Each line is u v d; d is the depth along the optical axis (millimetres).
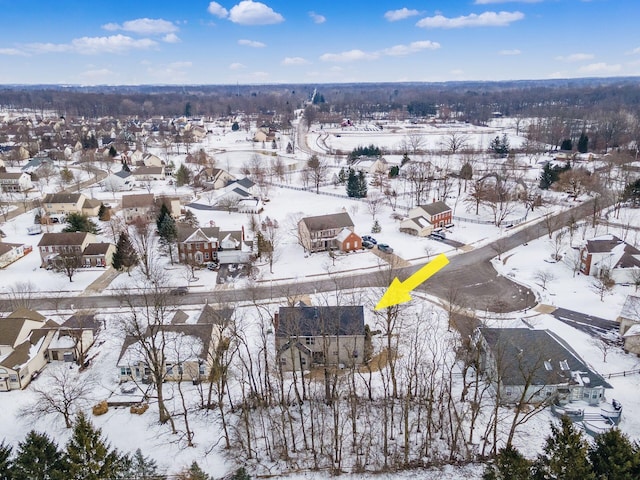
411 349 51344
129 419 46500
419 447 42594
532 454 40906
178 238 86188
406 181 146375
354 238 91000
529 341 50625
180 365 47312
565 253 87438
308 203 127000
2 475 32688
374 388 50594
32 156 188000
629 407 47219
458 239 97875
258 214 116500
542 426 44688
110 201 131000
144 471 35906
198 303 71000
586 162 162125
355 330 53875
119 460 35781
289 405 47406
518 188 120688
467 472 39844
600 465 31406
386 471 40156
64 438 43688
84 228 93750
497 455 37500
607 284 73438
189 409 47906
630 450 31172
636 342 55906
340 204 124938
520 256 88062
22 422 46281
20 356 52094
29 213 117625
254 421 45938
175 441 43562
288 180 156500
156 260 88188
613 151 166500
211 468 40688
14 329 53625
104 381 52312
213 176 151625
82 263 85188
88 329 58219
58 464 33625
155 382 46906
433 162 171750
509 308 68188
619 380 51469
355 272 81812
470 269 82688
